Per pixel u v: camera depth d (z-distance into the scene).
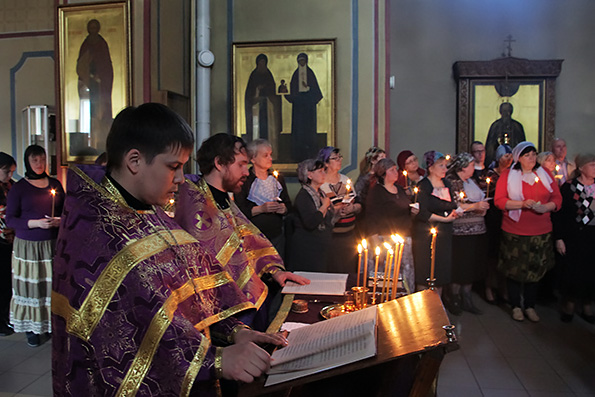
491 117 7.00
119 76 4.64
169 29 4.98
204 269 1.37
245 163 2.13
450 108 7.16
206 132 5.41
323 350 1.27
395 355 1.17
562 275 4.43
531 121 6.95
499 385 3.21
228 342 1.41
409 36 7.21
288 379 1.17
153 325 1.09
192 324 1.20
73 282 1.10
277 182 4.19
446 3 7.15
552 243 4.44
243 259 1.92
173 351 1.09
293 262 3.85
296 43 5.29
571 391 3.13
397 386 1.54
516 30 7.06
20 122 6.04
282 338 1.41
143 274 1.12
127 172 1.19
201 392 1.19
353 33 5.27
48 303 3.94
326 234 3.86
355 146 5.28
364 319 1.42
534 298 4.50
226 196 2.16
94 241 1.12
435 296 1.57
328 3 5.30
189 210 1.88
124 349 1.08
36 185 3.97
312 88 5.29
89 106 4.70
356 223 4.82
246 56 5.37
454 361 3.60
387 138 5.24
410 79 7.22
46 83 5.95
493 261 5.07
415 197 4.07
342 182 4.43
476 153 5.46
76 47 4.71
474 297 5.26
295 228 3.91
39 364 3.55
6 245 4.22
